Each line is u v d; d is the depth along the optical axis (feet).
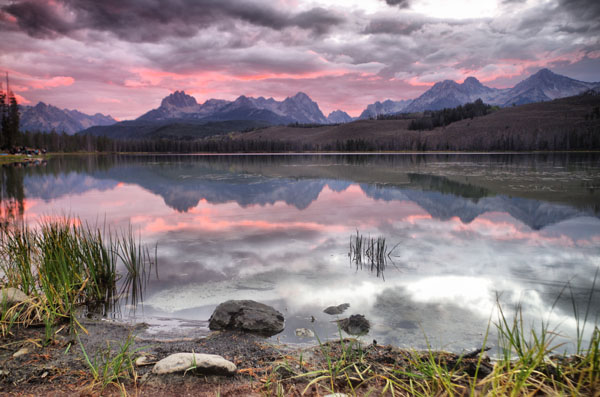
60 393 8.88
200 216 41.63
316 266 23.03
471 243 28.76
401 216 41.06
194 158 267.80
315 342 13.03
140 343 12.58
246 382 9.71
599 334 8.50
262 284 19.76
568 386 8.40
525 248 27.30
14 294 14.47
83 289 18.17
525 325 14.55
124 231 33.55
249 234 32.30
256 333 13.82
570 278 20.59
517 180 79.15
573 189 62.08
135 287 19.31
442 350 11.92
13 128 269.64
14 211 45.16
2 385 9.20
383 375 10.12
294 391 9.29
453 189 65.51
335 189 68.08
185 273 21.61
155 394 8.96
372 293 18.31
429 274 21.40
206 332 13.94
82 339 12.62
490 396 7.75
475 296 17.81
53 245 18.81
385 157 266.57
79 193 64.54
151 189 70.03
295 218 40.19
